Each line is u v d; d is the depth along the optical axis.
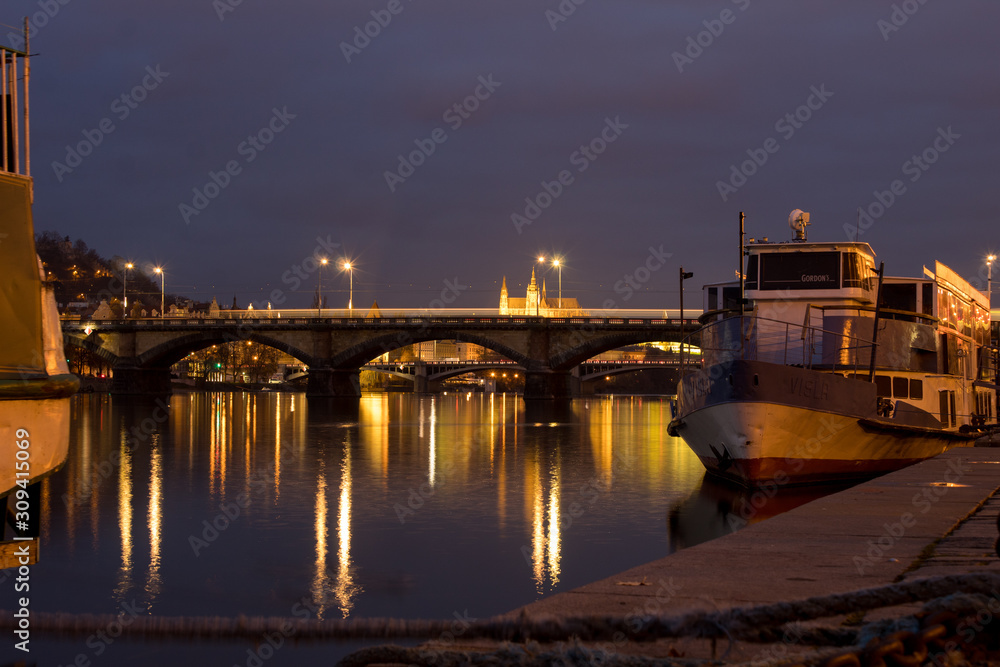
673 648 5.85
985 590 5.03
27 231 11.58
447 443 55.66
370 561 20.28
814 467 27.36
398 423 78.81
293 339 135.62
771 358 30.19
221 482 35.28
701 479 35.81
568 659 5.08
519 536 23.41
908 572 9.09
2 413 10.85
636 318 119.00
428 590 17.61
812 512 14.09
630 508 28.08
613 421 86.25
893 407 29.48
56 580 18.47
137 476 37.34
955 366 34.62
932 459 25.25
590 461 44.12
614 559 20.53
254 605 16.44
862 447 28.09
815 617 5.42
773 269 30.47
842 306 29.77
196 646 12.73
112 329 140.00
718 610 5.58
